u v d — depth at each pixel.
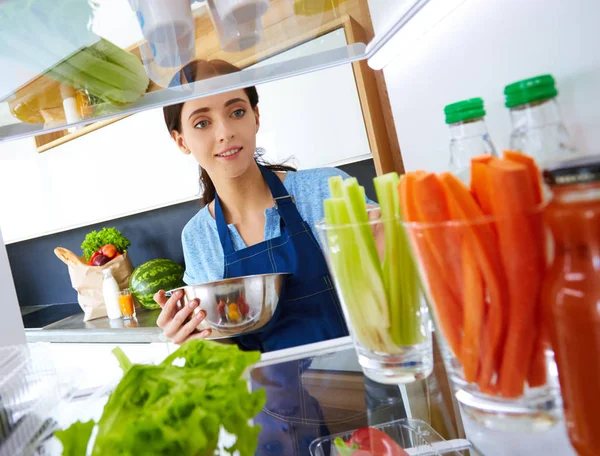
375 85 1.41
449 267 0.29
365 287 0.37
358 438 0.36
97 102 0.66
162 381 0.29
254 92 1.19
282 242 1.15
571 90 0.33
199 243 1.33
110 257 1.86
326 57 0.66
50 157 1.96
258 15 0.53
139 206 1.85
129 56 0.57
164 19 0.51
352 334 0.41
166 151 1.77
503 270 0.27
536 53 0.35
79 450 0.28
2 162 2.05
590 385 0.24
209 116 1.12
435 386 0.40
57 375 0.44
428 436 0.35
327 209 0.38
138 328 1.49
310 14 0.59
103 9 0.50
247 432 0.28
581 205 0.22
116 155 1.84
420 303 0.38
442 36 0.49
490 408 0.30
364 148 1.44
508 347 0.28
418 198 0.30
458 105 0.35
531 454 0.29
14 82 0.58
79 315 1.93
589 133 0.32
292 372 0.47
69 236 2.18
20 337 0.70
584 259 0.23
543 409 0.28
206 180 1.35
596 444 0.24
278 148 1.54
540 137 0.30
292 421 0.39
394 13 0.53
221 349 0.33
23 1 0.47
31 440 0.35
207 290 0.77
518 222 0.26
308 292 1.09
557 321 0.24
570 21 0.31
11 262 2.34
